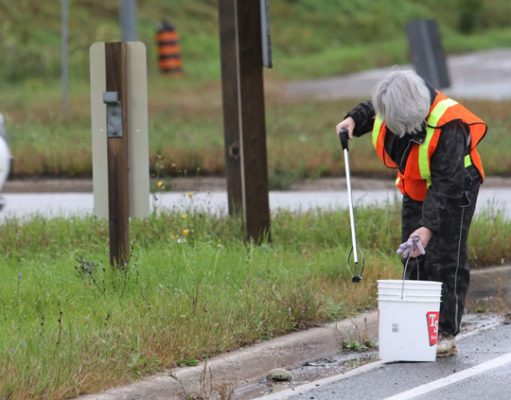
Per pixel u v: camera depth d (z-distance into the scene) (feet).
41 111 201.57
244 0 82.28
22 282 68.90
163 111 203.62
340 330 63.57
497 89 262.47
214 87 278.46
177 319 60.08
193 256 74.74
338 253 77.82
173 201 114.11
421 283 57.98
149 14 355.97
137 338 56.24
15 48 288.30
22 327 58.59
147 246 81.66
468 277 60.34
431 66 133.59
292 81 304.50
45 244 84.28
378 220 89.61
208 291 65.98
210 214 90.84
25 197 126.93
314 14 420.77
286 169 135.44
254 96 83.20
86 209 104.68
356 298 68.33
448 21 466.29
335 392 54.13
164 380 53.52
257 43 82.69
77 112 197.88
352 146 150.51
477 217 91.35
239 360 57.62
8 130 165.17
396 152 58.54
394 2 459.73
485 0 497.05
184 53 341.82
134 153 70.59
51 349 53.67
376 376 56.85
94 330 57.26
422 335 58.59
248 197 83.66
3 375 49.85
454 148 57.06
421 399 52.65
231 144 90.84
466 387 54.54
